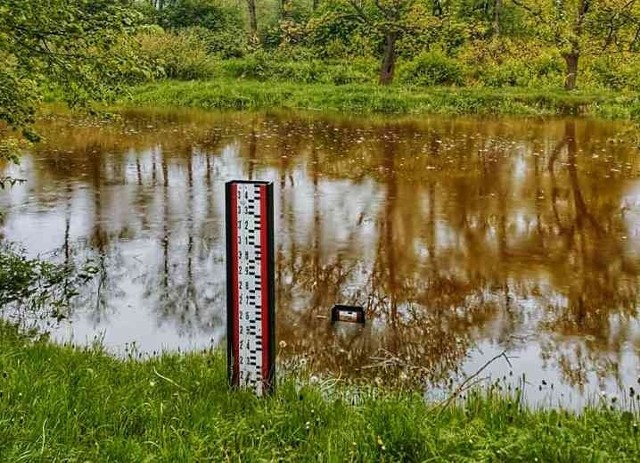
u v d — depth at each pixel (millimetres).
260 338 4223
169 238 9383
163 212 10695
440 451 3357
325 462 3359
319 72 31156
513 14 27938
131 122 21328
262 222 4094
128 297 7363
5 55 6879
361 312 6816
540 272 8273
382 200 11750
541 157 15773
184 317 6875
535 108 24516
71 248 8891
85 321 6734
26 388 3893
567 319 6875
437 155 16031
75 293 7426
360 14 29625
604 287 7754
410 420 3680
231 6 44531
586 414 4234
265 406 4062
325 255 8836
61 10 6586
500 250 9117
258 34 38938
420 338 6430
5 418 3451
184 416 3861
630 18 8867
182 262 8469
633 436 3680
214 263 8445
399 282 7906
